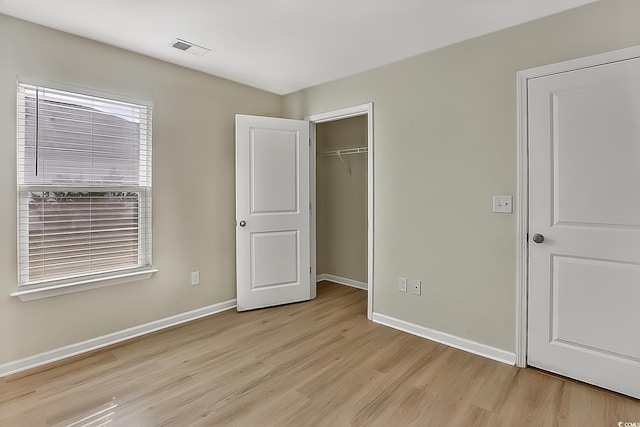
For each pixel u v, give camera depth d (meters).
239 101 3.45
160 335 2.80
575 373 2.11
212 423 1.75
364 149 3.89
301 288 3.65
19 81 2.19
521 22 2.23
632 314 1.92
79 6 2.05
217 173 3.29
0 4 2.03
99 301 2.58
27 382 2.10
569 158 2.09
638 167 1.88
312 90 3.56
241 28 2.33
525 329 2.28
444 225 2.64
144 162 2.81
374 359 2.42
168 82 2.92
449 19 2.20
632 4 1.88
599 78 1.98
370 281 3.14
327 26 2.31
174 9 2.10
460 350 2.55
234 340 2.71
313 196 3.80
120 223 2.69
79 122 2.46
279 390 2.04
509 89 2.31
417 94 2.77
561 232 2.13
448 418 1.79
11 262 2.20
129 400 1.94
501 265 2.38
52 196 2.36
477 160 2.46
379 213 3.05
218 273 3.34
